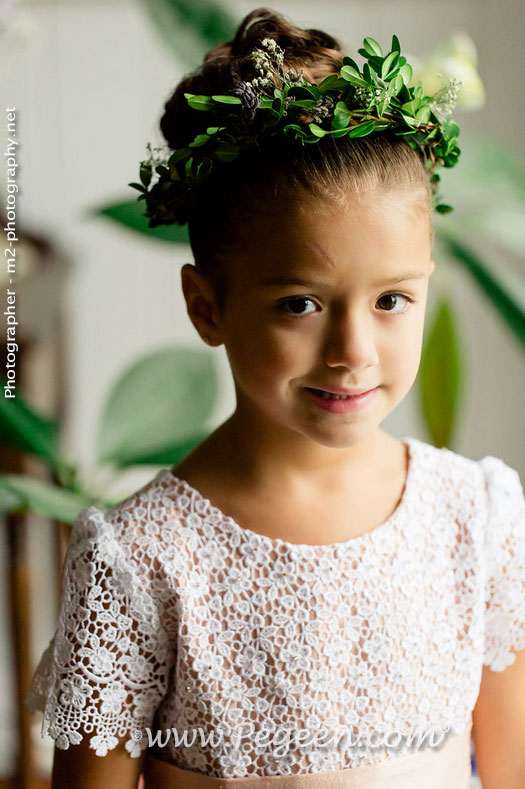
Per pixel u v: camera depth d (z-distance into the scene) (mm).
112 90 1611
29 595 1312
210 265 622
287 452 643
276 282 557
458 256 1029
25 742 1332
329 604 646
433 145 643
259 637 641
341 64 635
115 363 1720
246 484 655
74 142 1632
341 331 558
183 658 636
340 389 567
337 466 659
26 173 1640
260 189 566
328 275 549
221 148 581
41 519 1585
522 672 723
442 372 1069
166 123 677
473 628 686
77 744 644
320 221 546
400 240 557
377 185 558
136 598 631
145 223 953
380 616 654
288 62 618
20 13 1141
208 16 948
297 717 642
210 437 689
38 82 1605
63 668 640
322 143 569
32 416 1021
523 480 1721
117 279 1688
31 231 1450
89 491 1034
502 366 1677
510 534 704
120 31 1587
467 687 688
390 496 686
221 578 642
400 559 666
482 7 1500
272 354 571
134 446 1010
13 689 1359
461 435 1716
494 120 1536
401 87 598
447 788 676
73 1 1571
